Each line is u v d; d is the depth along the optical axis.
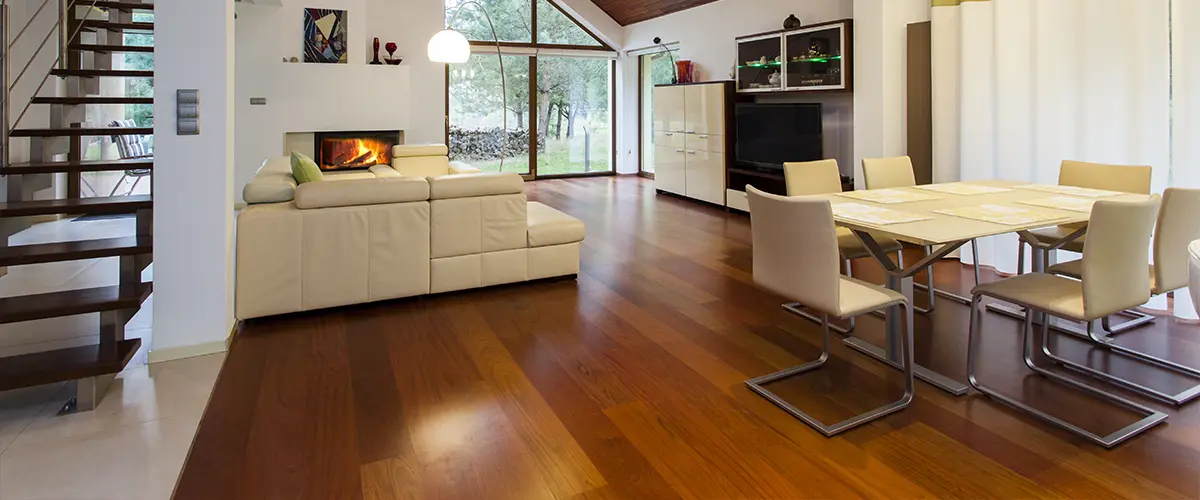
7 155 3.13
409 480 1.91
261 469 1.96
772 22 6.87
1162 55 3.48
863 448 2.09
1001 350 2.91
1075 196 2.97
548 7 9.55
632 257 4.93
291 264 3.33
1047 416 2.25
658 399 2.46
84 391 2.33
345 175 6.37
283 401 2.43
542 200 7.83
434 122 8.32
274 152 7.19
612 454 2.06
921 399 2.44
